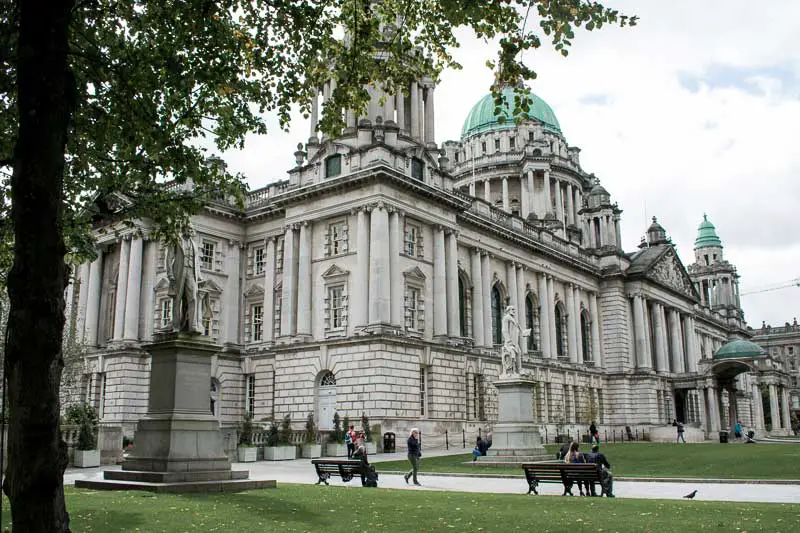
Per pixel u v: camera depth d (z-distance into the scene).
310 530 14.27
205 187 27.12
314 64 23.33
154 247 59.44
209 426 22.14
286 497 19.58
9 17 18.66
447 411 56.88
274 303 61.06
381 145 55.25
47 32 11.59
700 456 44.66
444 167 64.56
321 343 55.19
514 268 73.94
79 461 36.72
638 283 90.94
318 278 57.91
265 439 45.91
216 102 23.41
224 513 16.19
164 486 19.83
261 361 60.28
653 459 43.66
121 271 59.12
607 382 88.00
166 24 22.42
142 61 22.05
